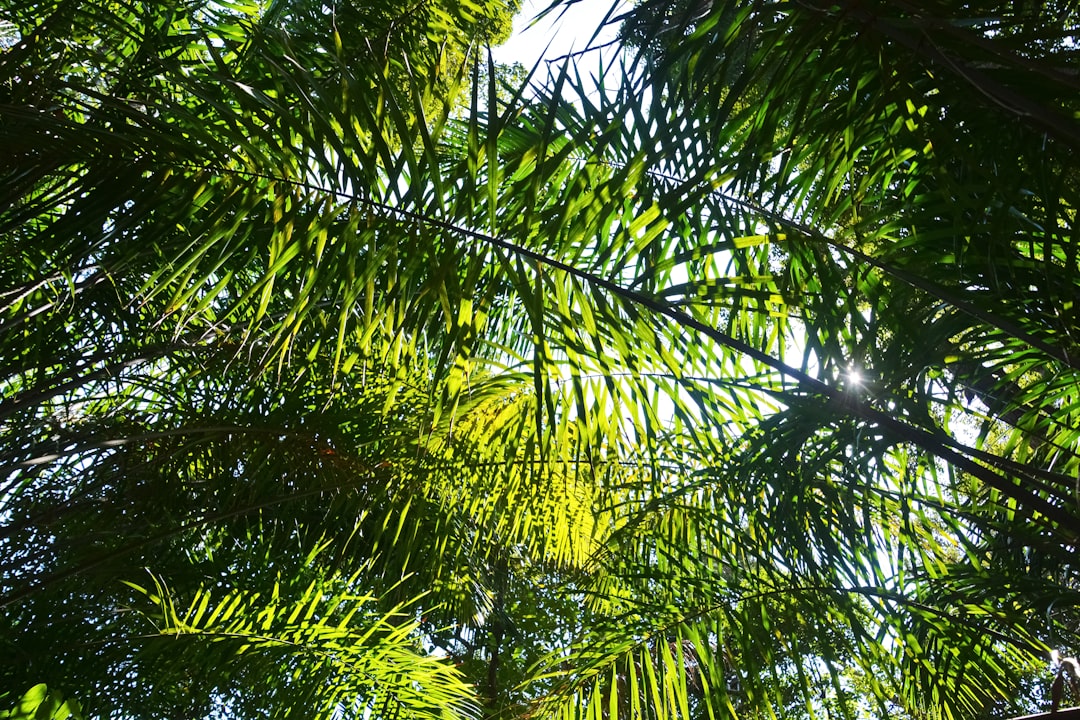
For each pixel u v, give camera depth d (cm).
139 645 468
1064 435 375
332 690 457
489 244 295
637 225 296
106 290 488
